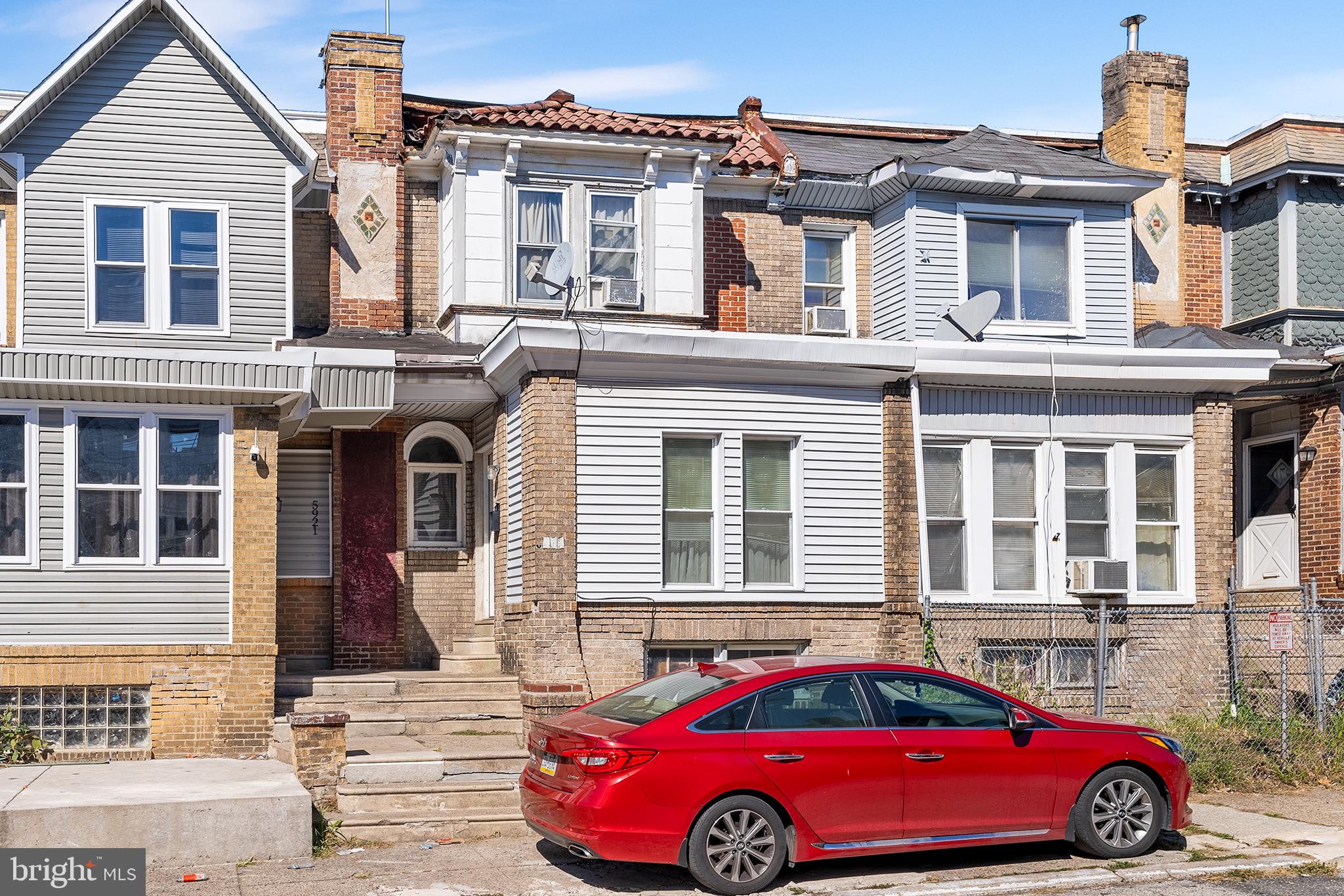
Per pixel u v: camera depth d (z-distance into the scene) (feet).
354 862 34.12
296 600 56.70
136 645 46.42
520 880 32.50
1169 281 69.21
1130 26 70.64
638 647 50.26
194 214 49.85
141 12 49.52
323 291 60.13
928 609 54.08
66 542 46.21
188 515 47.57
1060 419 57.26
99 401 46.93
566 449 49.83
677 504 51.88
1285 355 62.75
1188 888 32.09
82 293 48.39
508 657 52.19
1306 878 33.01
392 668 56.80
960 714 33.94
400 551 57.67
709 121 70.03
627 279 58.39
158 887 31.35
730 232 63.10
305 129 65.36
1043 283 61.87
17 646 45.44
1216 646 57.21
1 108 61.05
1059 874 32.99
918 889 31.63
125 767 40.14
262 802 34.19
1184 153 70.44
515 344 49.16
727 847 31.32
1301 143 67.21
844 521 53.52
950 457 56.54
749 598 51.80
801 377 53.21
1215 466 58.49
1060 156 63.93
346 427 56.44
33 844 32.24
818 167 63.82
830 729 32.60
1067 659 56.59
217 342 49.52
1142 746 35.01
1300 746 47.03
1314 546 62.13
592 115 57.88
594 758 31.01
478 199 57.52
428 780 40.83
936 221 60.85
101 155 49.14
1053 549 56.85
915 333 60.13
